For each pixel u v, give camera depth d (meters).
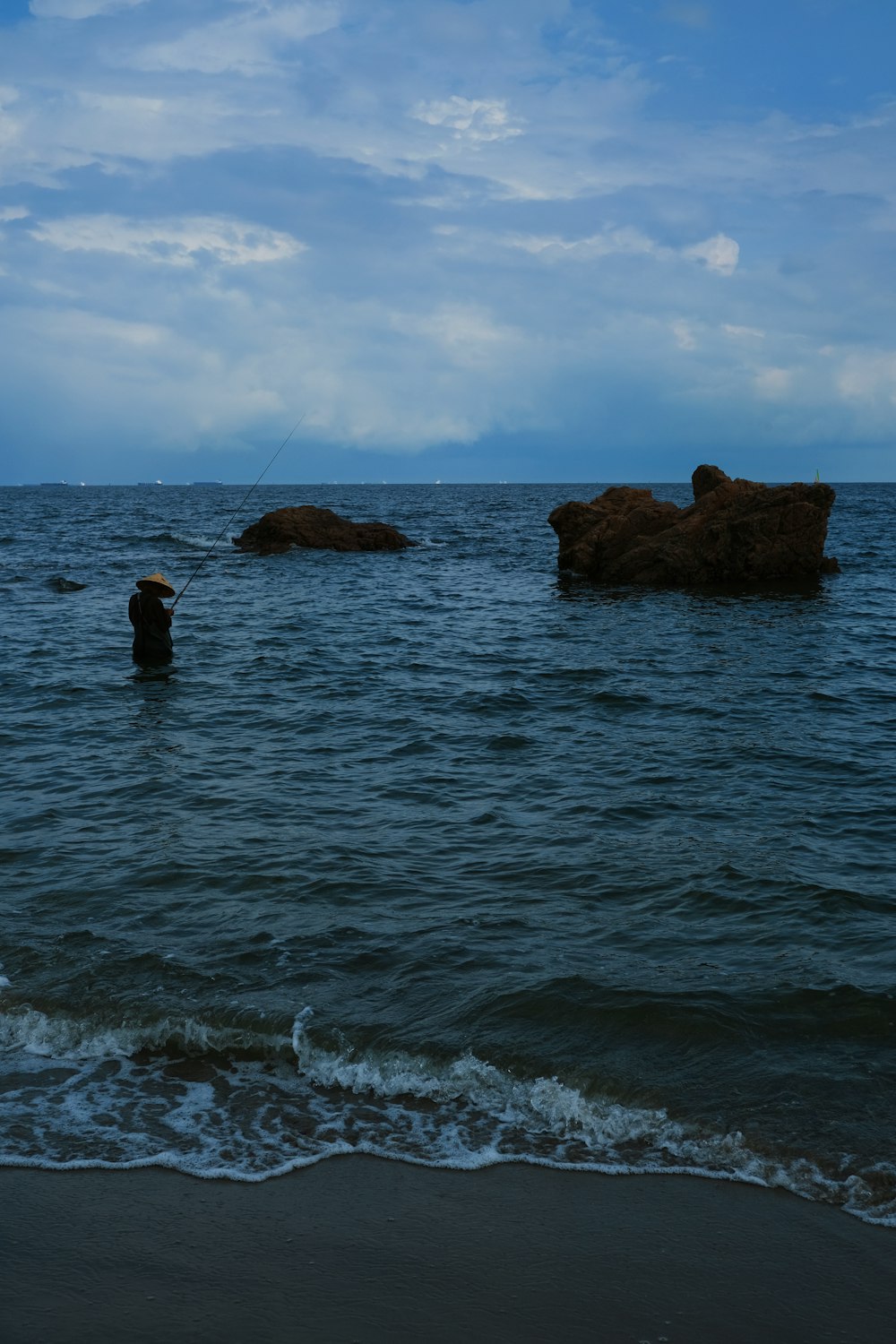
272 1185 4.31
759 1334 3.51
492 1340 3.48
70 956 6.24
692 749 11.59
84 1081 5.07
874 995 5.71
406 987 5.86
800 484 30.64
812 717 13.30
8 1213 4.12
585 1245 3.95
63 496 155.25
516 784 10.20
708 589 29.14
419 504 106.38
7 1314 3.56
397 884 7.46
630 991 5.75
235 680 15.86
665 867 7.82
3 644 19.28
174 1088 5.01
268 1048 5.32
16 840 8.38
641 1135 4.62
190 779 10.30
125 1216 4.11
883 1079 4.96
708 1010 5.55
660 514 32.12
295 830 8.69
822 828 8.82
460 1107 4.85
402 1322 3.56
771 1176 4.34
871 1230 4.02
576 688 15.20
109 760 11.06
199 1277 3.77
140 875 7.59
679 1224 4.07
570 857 8.05
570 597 27.86
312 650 18.80
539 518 75.25
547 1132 4.66
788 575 30.38
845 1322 3.57
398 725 12.85
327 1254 3.90
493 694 14.79
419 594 28.73
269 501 122.00
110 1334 3.48
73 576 32.69
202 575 33.56
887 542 46.47
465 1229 4.04
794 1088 4.89
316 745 11.78
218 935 6.57
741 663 17.38
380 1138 4.62
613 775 10.53
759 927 6.71
